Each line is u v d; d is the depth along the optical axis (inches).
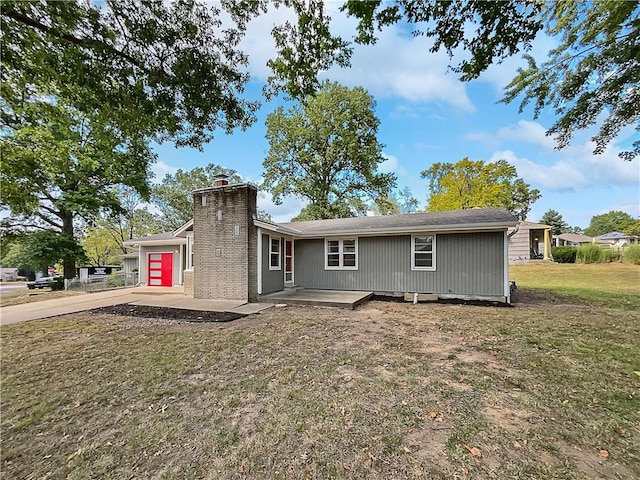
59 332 235.5
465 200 994.7
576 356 169.0
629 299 369.7
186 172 1226.0
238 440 96.3
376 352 179.0
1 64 157.0
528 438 95.6
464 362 161.6
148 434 100.6
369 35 167.9
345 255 453.4
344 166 932.6
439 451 89.6
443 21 155.9
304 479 79.4
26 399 126.2
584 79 243.3
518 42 156.7
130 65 173.9
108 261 1443.2
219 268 393.1
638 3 173.2
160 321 272.7
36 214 694.5
